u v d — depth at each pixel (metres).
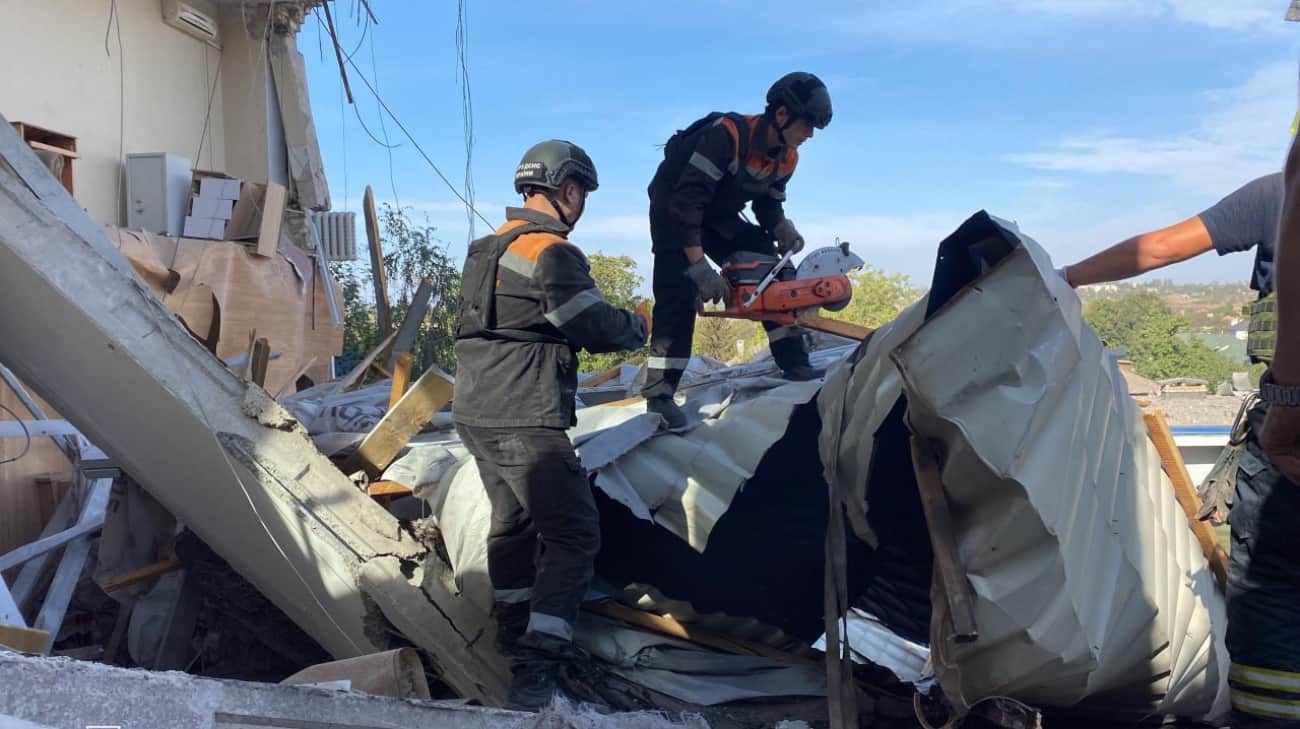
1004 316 2.29
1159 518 2.71
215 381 3.20
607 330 2.97
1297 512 2.24
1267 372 1.92
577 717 2.43
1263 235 2.39
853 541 3.15
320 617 3.65
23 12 7.51
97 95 8.27
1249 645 2.36
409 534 3.36
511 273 2.97
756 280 3.69
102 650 4.84
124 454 3.90
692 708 3.15
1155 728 3.09
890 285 40.53
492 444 3.01
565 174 3.12
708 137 3.53
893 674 3.45
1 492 5.38
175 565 4.51
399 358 3.92
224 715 1.77
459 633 3.27
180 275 7.00
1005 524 2.33
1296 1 1.83
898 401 2.71
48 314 3.12
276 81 10.09
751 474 3.13
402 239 14.23
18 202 2.96
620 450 3.30
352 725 1.96
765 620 3.36
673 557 3.35
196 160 9.62
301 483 3.24
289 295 8.40
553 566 2.98
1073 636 2.30
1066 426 2.33
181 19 9.16
